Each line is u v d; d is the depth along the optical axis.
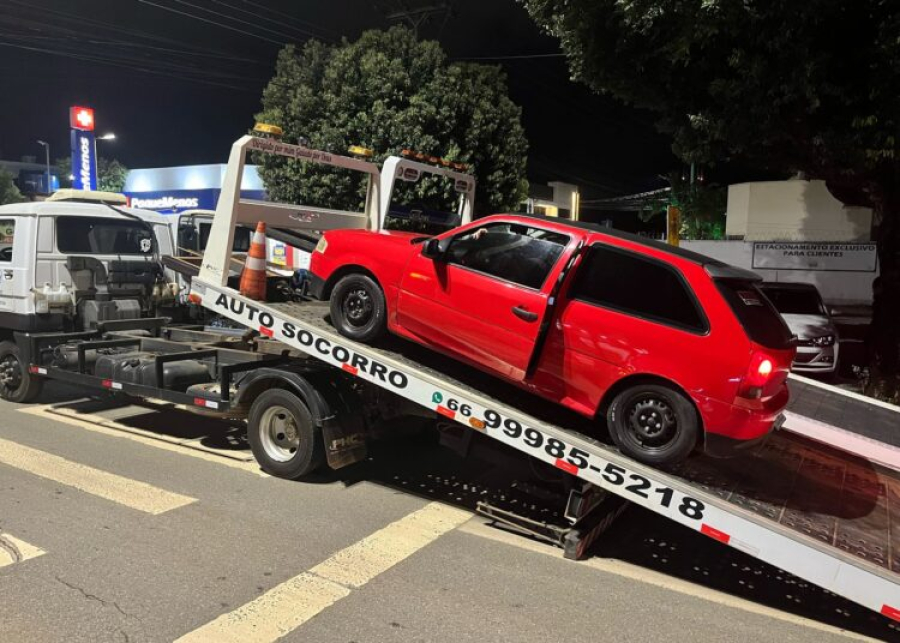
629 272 4.66
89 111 35.53
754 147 9.78
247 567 4.34
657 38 9.05
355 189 14.63
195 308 8.93
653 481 4.39
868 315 15.63
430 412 5.89
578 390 4.73
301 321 5.73
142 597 3.91
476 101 15.09
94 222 8.31
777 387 4.39
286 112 15.53
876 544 4.08
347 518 5.23
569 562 4.74
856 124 8.15
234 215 6.03
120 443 6.88
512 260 5.03
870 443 5.91
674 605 4.19
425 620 3.81
